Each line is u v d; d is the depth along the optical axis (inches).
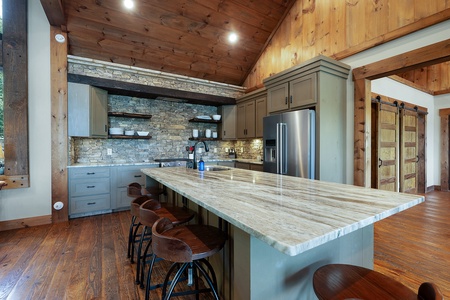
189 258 44.9
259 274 40.6
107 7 131.9
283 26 173.9
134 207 75.9
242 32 173.9
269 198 48.8
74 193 139.1
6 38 120.1
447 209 157.8
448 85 219.3
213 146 217.9
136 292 70.4
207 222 72.2
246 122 197.0
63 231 119.5
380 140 167.9
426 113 217.8
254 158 207.0
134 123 178.7
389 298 34.8
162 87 169.6
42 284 73.9
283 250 26.0
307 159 121.7
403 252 95.5
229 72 203.6
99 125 151.4
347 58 132.6
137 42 153.9
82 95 141.3
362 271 42.3
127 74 161.9
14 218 123.7
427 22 98.1
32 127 127.5
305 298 46.7
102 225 128.7
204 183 68.3
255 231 30.6
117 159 172.1
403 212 151.1
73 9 127.3
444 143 224.8
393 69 111.2
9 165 121.5
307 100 126.2
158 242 46.4
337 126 127.6
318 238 28.1
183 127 200.7
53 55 131.5
